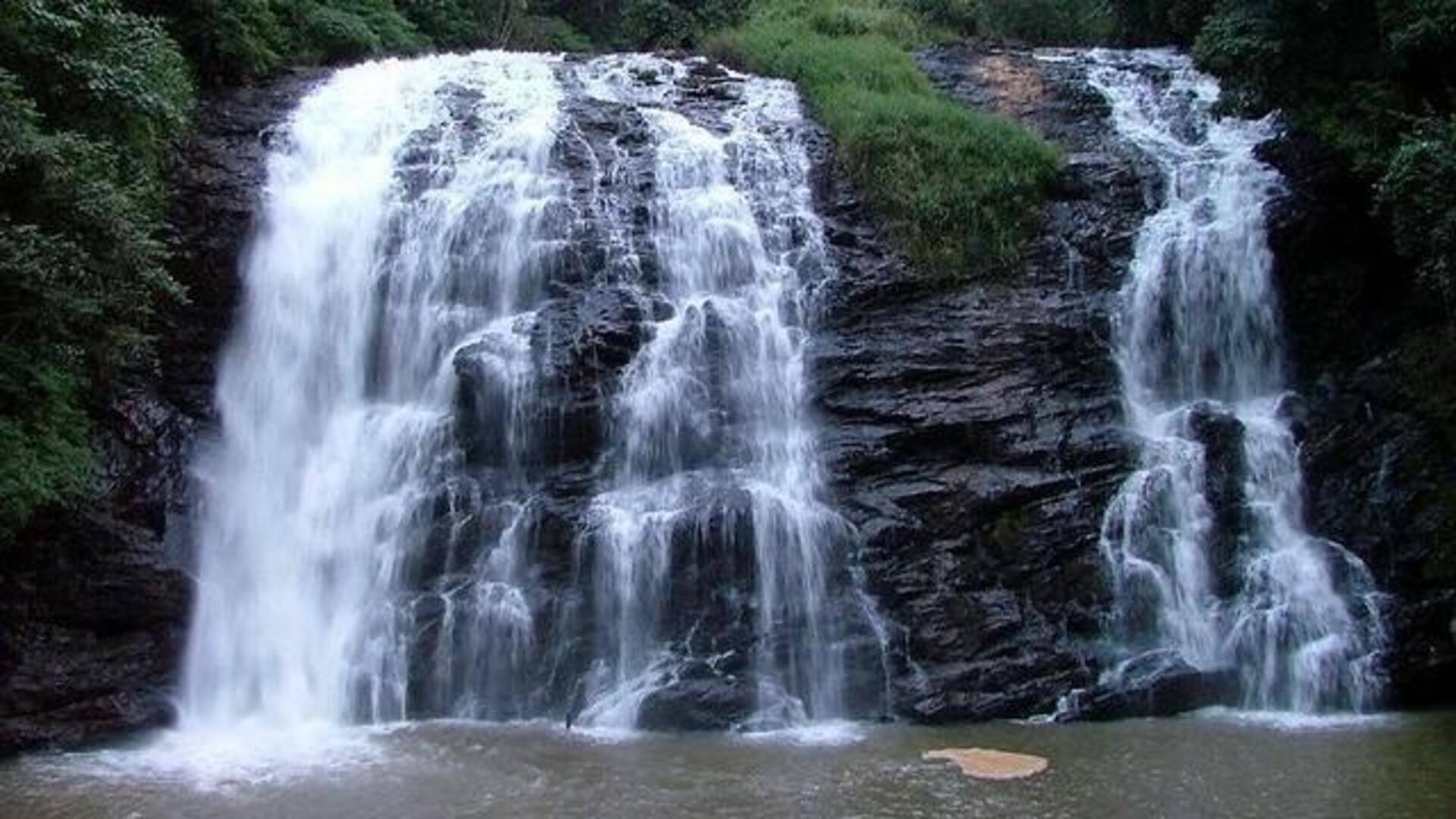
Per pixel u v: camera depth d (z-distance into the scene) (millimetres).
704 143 16922
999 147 16922
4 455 11016
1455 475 13562
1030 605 12820
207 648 12664
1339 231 15711
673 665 12281
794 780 9500
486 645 12516
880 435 13875
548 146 16484
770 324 14891
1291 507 13969
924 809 8625
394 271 15305
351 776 9836
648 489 13453
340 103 17812
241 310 15234
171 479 13609
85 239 11945
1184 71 20141
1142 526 13367
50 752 10859
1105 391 14867
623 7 30312
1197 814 8453
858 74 19609
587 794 9188
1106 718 11844
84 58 13141
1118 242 15977
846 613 12570
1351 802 8680
